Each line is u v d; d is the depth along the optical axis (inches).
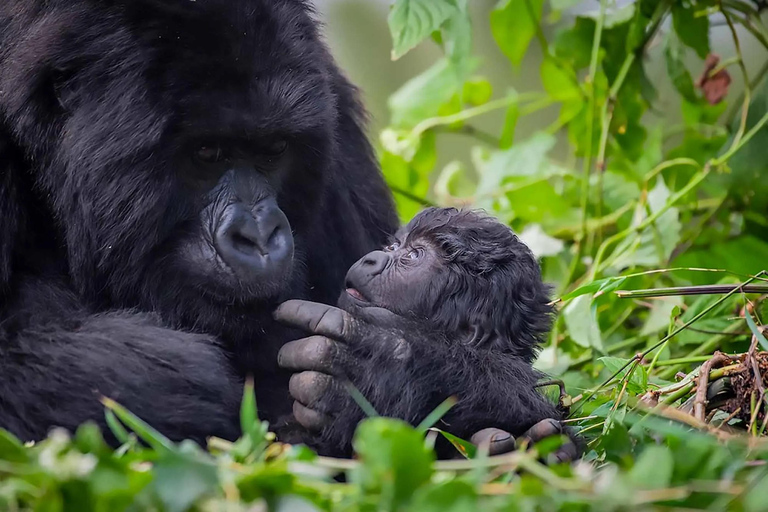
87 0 263.7
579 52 463.5
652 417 239.0
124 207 262.4
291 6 285.9
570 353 382.0
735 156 412.2
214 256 270.2
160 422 241.6
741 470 202.8
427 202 465.1
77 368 242.7
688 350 368.8
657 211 411.5
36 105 266.4
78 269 273.4
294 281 294.7
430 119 512.7
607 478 182.9
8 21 277.6
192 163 269.4
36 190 275.0
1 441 183.2
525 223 477.7
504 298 297.7
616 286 296.7
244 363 285.7
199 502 175.8
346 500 181.6
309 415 257.3
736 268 417.4
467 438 268.7
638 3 432.8
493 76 641.6
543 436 258.2
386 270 296.5
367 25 638.5
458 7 368.8
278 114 264.5
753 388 255.9
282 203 291.3
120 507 176.6
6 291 260.4
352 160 347.3
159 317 270.8
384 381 260.7
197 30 257.0
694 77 553.6
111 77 258.5
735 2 428.8
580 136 485.7
